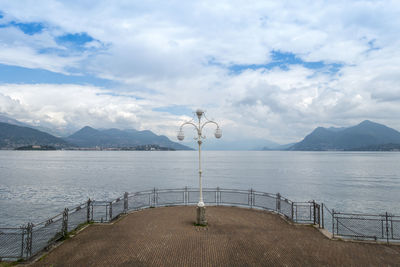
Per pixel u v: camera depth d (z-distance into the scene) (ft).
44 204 104.47
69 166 318.45
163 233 37.40
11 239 55.83
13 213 90.33
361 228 63.77
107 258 28.94
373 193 137.90
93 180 183.21
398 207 106.01
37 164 348.38
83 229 39.88
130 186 155.12
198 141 43.70
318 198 124.06
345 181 186.50
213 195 80.89
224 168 308.60
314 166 342.03
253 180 190.90
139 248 31.73
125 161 452.76
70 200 112.68
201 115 45.50
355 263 28.02
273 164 384.47
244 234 37.11
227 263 27.76
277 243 33.63
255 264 27.61
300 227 41.06
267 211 51.70
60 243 33.78
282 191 143.43
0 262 28.89
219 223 42.93
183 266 27.02
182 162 433.07
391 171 267.18
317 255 29.99
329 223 71.15
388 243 34.09
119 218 46.21
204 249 31.40
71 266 27.22
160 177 205.87
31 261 28.66
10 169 269.23
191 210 52.29
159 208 54.03
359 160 488.02
